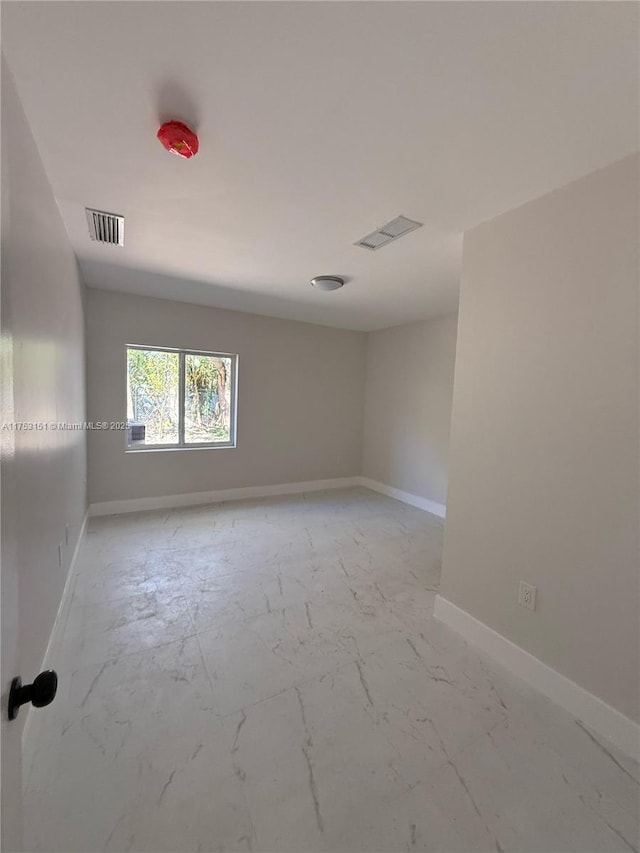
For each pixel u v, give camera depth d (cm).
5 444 62
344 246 244
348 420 555
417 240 231
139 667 182
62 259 214
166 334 409
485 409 202
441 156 152
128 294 386
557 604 170
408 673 185
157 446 426
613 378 151
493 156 150
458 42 102
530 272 181
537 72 110
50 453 182
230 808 122
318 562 306
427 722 157
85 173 170
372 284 324
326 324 514
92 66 112
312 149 150
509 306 191
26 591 138
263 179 172
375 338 546
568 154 147
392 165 159
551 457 172
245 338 460
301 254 261
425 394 468
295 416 509
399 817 121
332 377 534
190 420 444
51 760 135
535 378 179
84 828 115
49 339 178
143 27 100
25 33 102
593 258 157
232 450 465
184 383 435
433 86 116
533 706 167
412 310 420
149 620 220
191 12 96
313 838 115
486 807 125
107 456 392
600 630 155
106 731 147
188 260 280
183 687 171
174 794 125
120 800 123
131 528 362
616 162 149
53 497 189
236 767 135
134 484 409
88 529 354
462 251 224
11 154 116
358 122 134
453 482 221
